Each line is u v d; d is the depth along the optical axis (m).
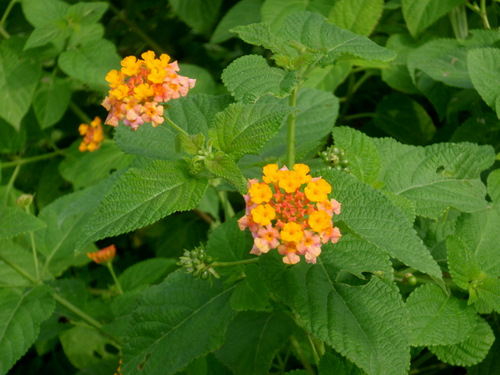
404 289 0.26
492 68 0.30
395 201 0.24
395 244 0.20
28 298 0.32
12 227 0.31
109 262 0.38
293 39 0.25
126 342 0.26
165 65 0.21
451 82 0.33
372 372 0.20
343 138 0.26
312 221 0.19
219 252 0.25
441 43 0.36
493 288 0.24
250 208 0.20
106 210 0.21
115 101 0.22
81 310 0.36
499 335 0.26
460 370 0.33
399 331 0.20
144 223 0.20
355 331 0.20
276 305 0.25
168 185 0.21
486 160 0.27
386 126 0.42
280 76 0.23
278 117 0.22
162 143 0.26
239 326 0.30
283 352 0.37
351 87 0.43
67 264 0.40
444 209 0.25
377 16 0.37
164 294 0.26
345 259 0.22
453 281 0.25
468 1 0.39
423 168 0.26
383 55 0.24
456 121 0.38
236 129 0.22
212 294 0.26
